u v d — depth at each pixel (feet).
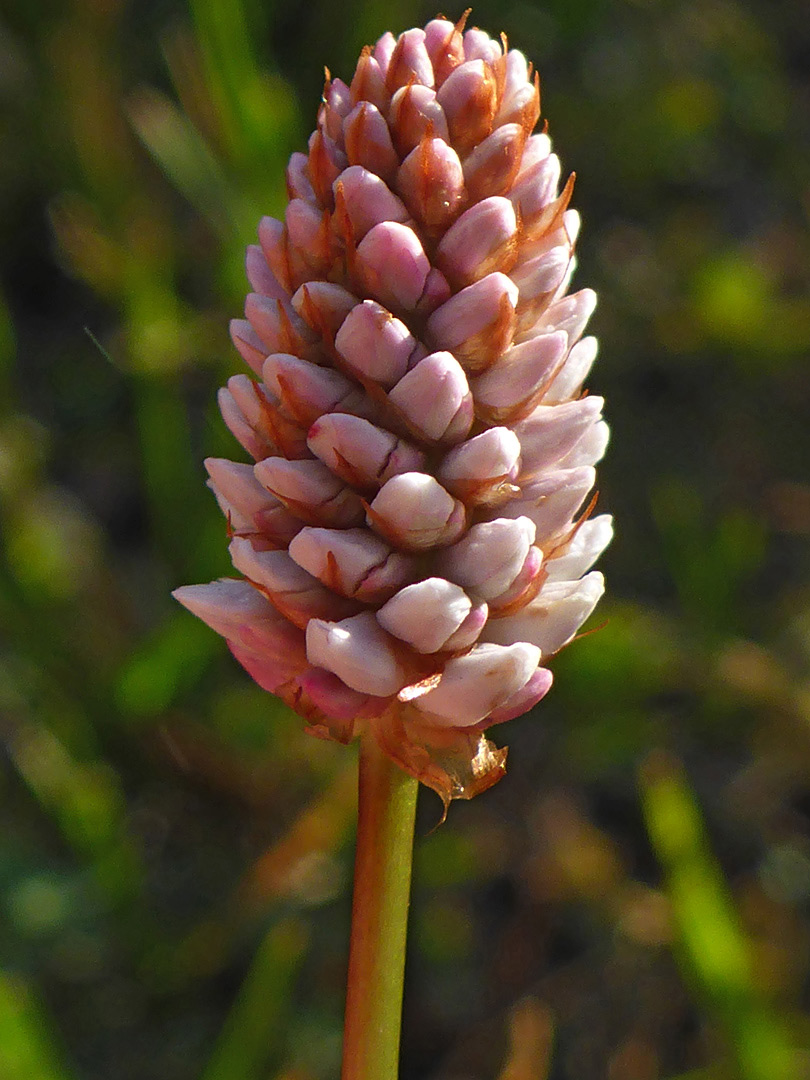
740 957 0.39
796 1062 0.41
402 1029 0.49
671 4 0.69
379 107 0.28
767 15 0.73
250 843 0.52
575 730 0.52
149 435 0.51
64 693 0.52
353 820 0.47
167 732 0.51
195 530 0.52
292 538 0.29
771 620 0.57
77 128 0.59
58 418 0.63
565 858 0.51
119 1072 0.46
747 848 0.53
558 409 0.29
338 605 0.29
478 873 0.51
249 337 0.29
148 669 0.47
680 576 0.54
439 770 0.29
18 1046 0.38
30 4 0.62
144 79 0.66
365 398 0.28
